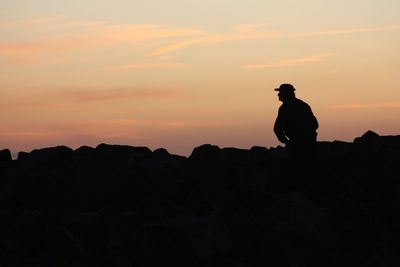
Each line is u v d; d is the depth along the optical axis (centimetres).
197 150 2161
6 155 2280
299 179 2152
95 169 1977
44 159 2044
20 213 1756
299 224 1762
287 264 1631
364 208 1852
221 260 1568
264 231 1692
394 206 2150
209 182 2027
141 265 1570
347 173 2409
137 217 1689
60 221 1650
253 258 1662
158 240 1595
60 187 1955
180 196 2025
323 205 2092
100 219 1666
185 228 1600
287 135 2134
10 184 1967
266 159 2380
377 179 2344
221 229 1670
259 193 2002
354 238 1791
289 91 2141
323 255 1709
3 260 1491
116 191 1967
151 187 2011
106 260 1519
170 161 2072
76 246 1554
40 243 1600
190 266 1576
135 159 2178
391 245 1808
